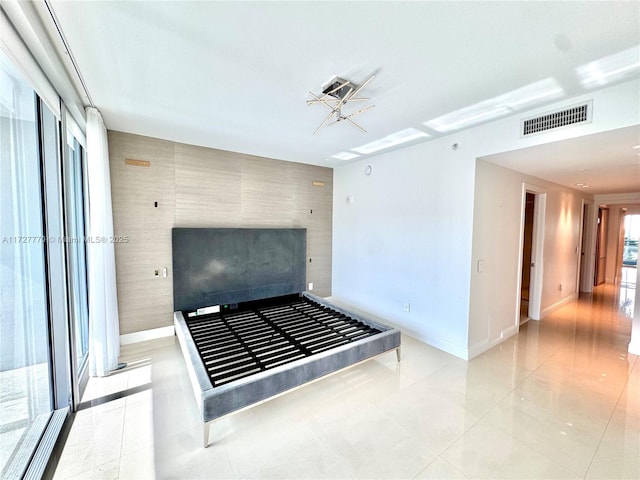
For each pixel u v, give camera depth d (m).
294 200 4.67
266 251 4.30
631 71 1.88
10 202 1.66
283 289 4.52
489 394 2.42
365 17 1.44
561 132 2.33
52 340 2.05
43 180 1.94
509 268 3.62
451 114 2.65
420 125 2.93
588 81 2.02
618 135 2.19
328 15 1.43
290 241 4.56
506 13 1.39
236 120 2.84
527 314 4.68
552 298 4.80
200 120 2.85
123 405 2.23
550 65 1.84
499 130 2.73
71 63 1.85
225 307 3.93
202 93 2.28
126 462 1.71
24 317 1.80
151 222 3.42
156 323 3.51
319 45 1.67
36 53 1.59
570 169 3.44
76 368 2.20
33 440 1.84
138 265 3.36
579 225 5.54
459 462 1.72
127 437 1.90
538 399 2.35
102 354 2.64
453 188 3.16
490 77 2.00
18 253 1.74
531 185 3.90
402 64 1.86
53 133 1.99
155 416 2.11
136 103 2.46
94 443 1.84
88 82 2.10
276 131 3.15
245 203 4.15
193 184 3.69
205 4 1.36
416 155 3.59
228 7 1.38
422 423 2.06
